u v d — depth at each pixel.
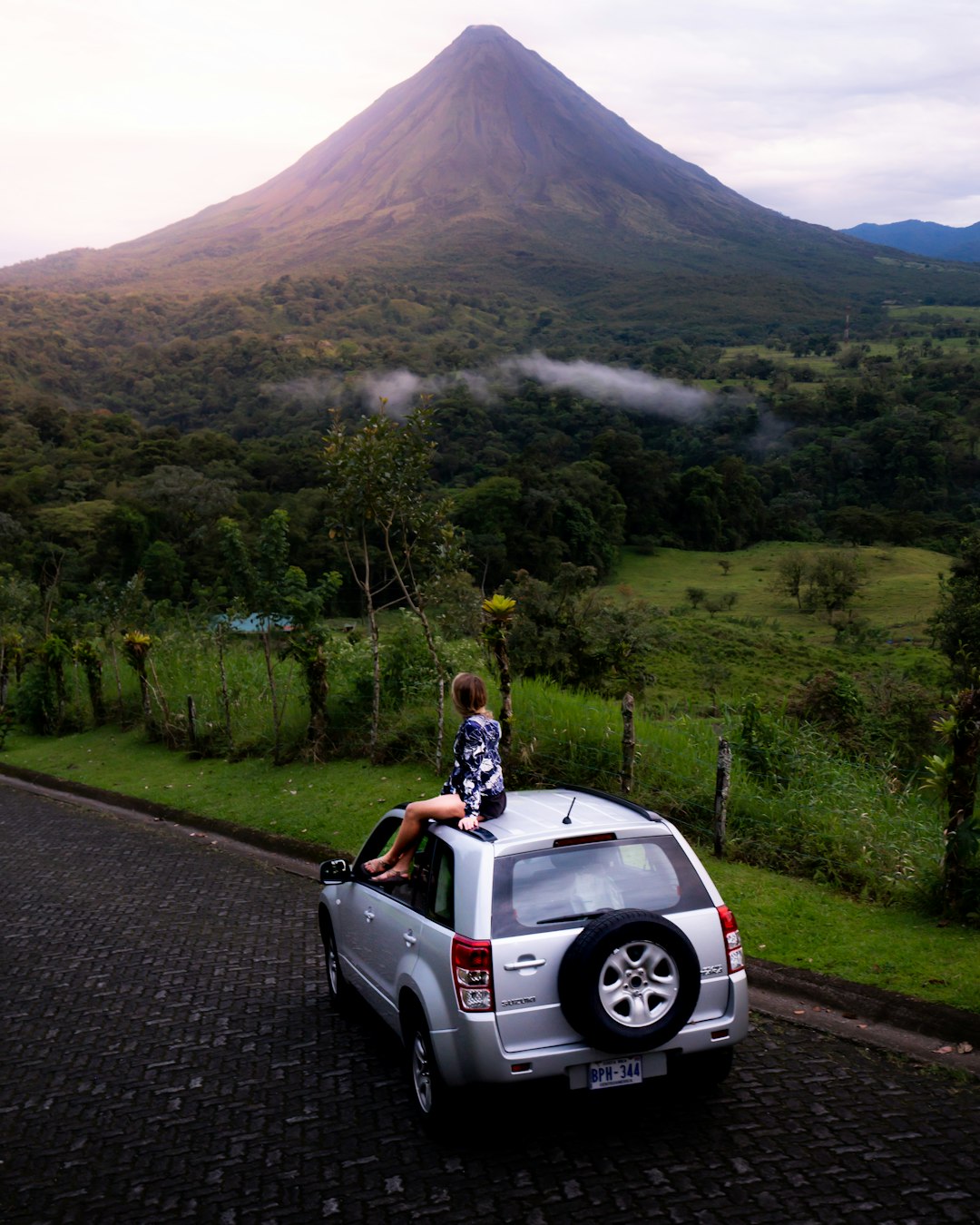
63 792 17.78
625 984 4.54
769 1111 5.01
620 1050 4.51
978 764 8.62
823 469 195.50
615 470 153.88
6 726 23.09
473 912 4.68
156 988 7.76
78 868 12.12
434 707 15.35
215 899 10.36
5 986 8.02
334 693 16.80
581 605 19.39
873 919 7.64
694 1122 4.93
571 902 4.76
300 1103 5.53
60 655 24.30
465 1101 4.71
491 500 121.81
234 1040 6.59
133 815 15.29
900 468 190.12
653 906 4.82
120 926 9.59
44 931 9.56
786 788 10.45
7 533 95.31
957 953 6.83
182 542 103.88
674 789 10.52
